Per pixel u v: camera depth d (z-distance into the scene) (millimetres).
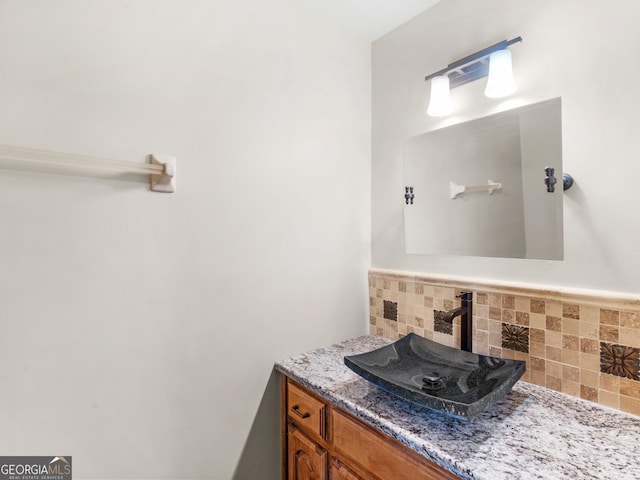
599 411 959
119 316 995
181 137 1104
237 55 1233
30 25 855
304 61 1443
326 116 1531
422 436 831
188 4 1115
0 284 824
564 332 1063
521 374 1035
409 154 1560
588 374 1016
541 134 1136
